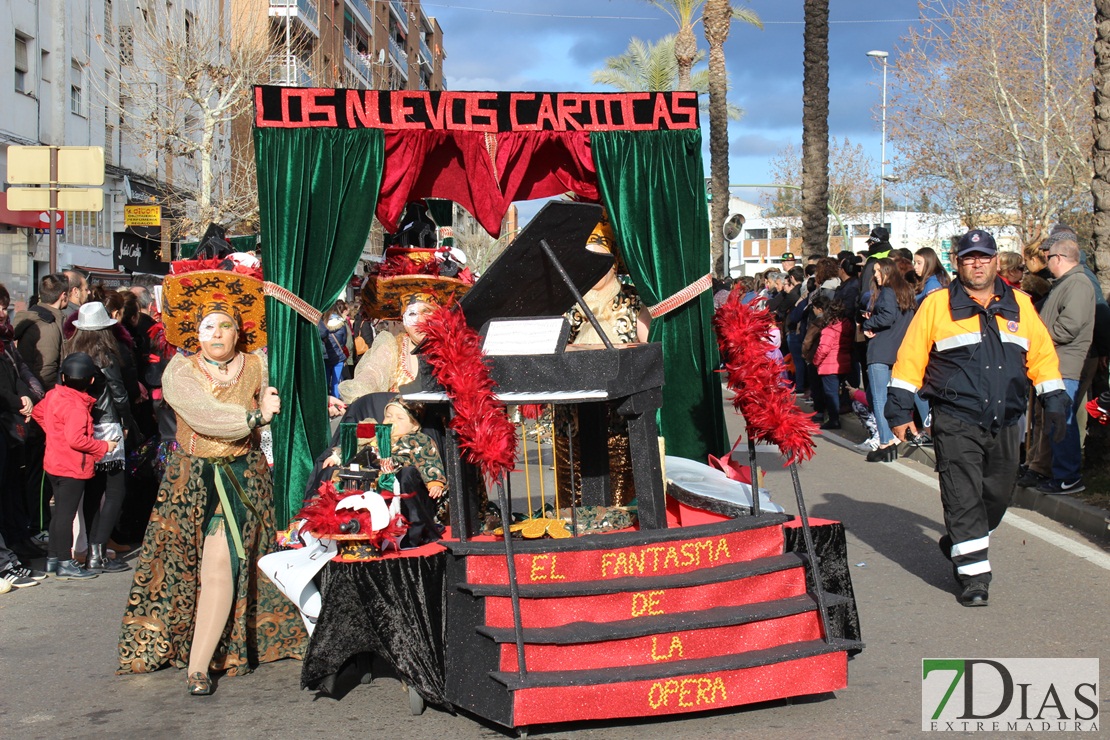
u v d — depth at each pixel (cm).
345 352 2084
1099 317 960
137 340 1002
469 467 567
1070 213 2859
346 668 581
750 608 513
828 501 1009
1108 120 1091
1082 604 666
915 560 790
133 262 1991
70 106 3005
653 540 515
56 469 823
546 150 782
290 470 729
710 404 752
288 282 724
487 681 483
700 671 480
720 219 3316
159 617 593
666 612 503
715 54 3272
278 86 725
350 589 503
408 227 802
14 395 850
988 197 2986
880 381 1223
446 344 498
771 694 495
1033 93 2681
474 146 749
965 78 2795
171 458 590
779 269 2245
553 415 647
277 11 4069
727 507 599
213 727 510
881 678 552
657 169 744
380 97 733
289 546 628
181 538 587
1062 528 874
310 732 499
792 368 565
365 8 6116
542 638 474
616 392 516
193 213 3198
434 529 566
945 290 684
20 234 2672
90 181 1134
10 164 1130
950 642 603
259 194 725
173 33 3048
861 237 6519
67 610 738
